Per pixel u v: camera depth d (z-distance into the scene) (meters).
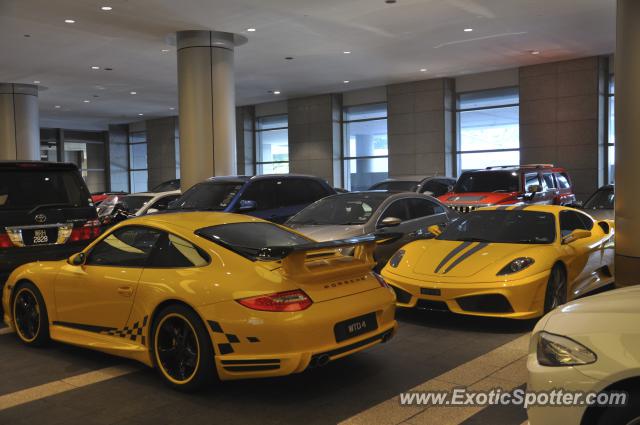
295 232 5.30
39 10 13.02
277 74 21.48
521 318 5.86
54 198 7.22
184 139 15.52
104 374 4.77
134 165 37.31
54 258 6.94
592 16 14.33
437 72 21.66
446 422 3.74
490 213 7.45
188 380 4.21
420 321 6.48
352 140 26.34
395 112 24.14
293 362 3.87
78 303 5.07
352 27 14.91
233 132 15.80
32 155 22.86
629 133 7.38
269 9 13.23
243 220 5.16
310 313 3.97
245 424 3.74
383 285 4.68
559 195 14.59
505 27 15.25
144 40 15.86
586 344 2.74
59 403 4.15
